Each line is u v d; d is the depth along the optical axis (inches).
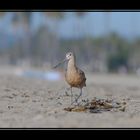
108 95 862.5
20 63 4845.0
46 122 526.3
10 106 645.9
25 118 550.9
